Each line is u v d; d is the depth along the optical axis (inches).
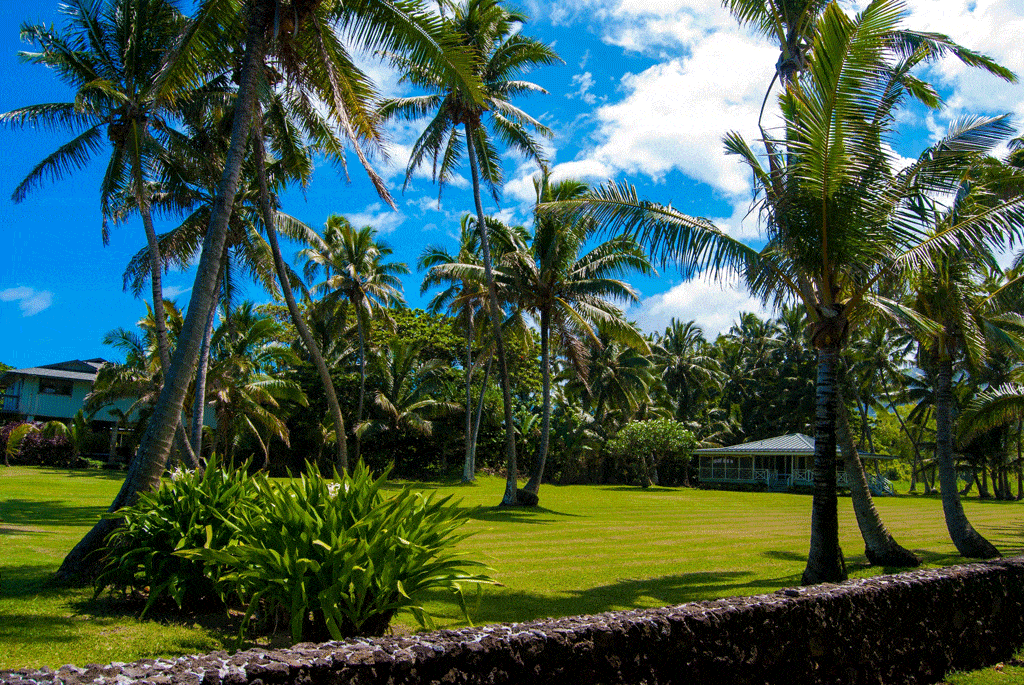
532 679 116.2
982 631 212.4
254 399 1124.5
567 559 449.4
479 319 1037.8
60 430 1405.0
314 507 208.1
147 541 259.3
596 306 901.2
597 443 1752.0
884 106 337.7
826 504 347.6
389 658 104.0
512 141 854.5
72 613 244.8
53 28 507.5
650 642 131.4
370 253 1354.6
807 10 371.2
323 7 383.6
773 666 151.5
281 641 221.3
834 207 315.3
